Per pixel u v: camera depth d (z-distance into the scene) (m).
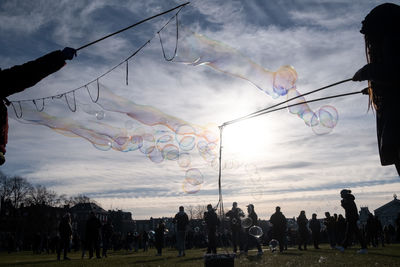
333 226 15.57
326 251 12.22
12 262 11.81
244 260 8.85
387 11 2.33
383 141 2.36
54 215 73.94
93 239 13.17
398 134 2.30
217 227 11.98
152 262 9.52
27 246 40.84
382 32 2.34
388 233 25.70
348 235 11.13
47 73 2.47
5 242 53.09
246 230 12.21
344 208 11.09
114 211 97.88
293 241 24.11
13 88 2.40
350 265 6.75
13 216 62.25
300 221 15.32
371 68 2.26
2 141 2.53
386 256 9.08
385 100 2.41
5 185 66.50
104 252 14.78
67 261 11.39
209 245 11.69
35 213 68.94
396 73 2.21
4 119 2.51
